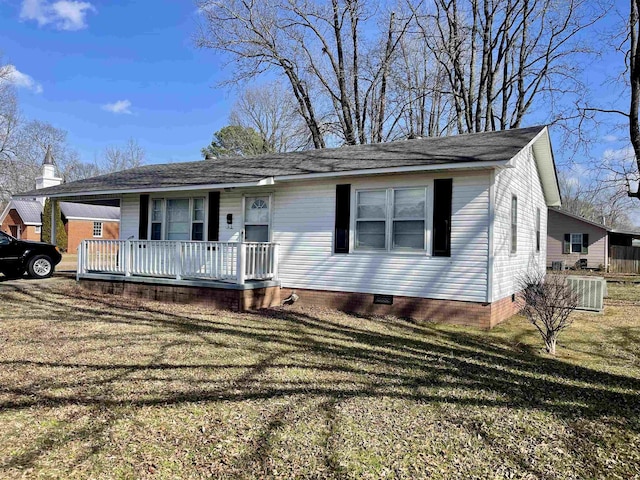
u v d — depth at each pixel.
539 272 13.33
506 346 7.11
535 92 20.88
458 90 22.89
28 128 42.50
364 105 23.69
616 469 3.24
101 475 2.98
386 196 9.29
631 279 21.14
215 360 5.83
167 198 12.48
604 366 6.15
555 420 4.13
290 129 33.94
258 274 10.23
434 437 3.69
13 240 13.55
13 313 8.77
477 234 8.34
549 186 13.82
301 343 6.88
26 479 2.90
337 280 9.91
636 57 15.63
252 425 3.83
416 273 8.98
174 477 2.98
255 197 11.11
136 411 4.08
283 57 22.16
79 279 12.16
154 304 10.14
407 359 6.14
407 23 21.92
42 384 4.75
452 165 8.03
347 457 3.30
